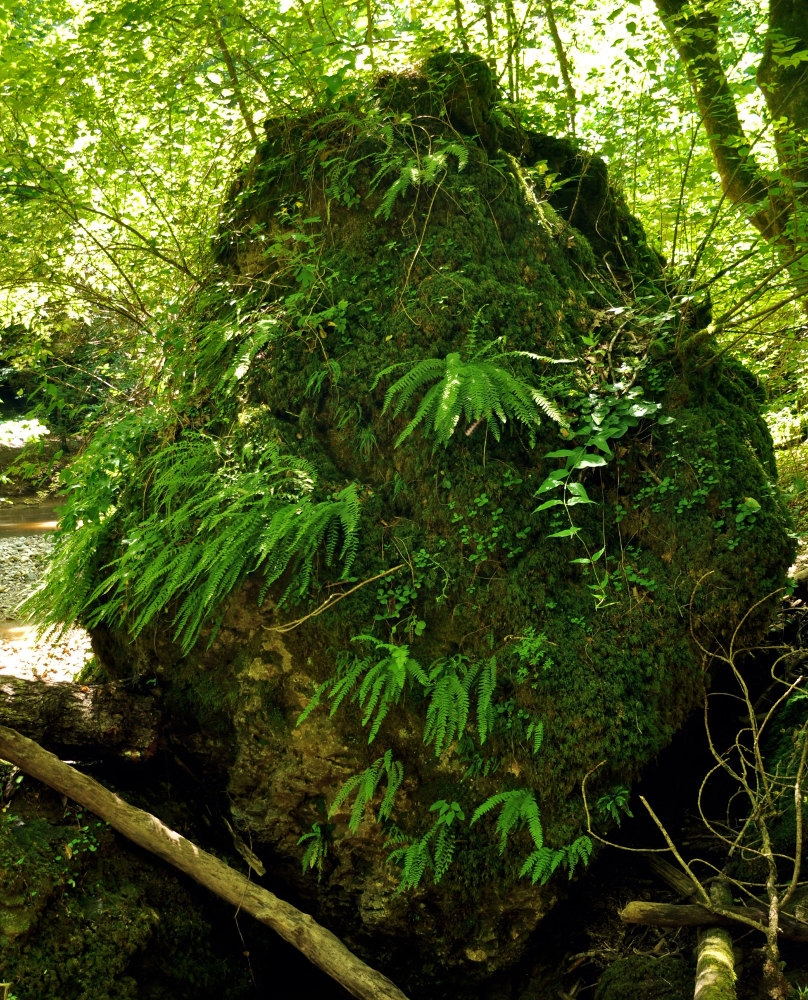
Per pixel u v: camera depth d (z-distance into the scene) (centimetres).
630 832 339
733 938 293
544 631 328
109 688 355
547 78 530
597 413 354
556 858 304
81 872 314
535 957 332
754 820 312
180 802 360
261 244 430
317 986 348
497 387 327
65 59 438
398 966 338
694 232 539
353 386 369
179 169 532
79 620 398
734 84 505
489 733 317
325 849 338
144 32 427
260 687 340
